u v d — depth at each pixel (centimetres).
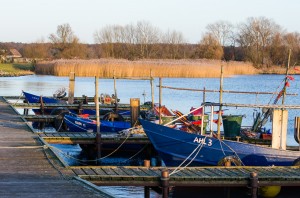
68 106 3628
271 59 10181
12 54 15188
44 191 1241
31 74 9638
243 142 2067
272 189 1684
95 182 1496
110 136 2381
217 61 8338
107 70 6819
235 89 6284
